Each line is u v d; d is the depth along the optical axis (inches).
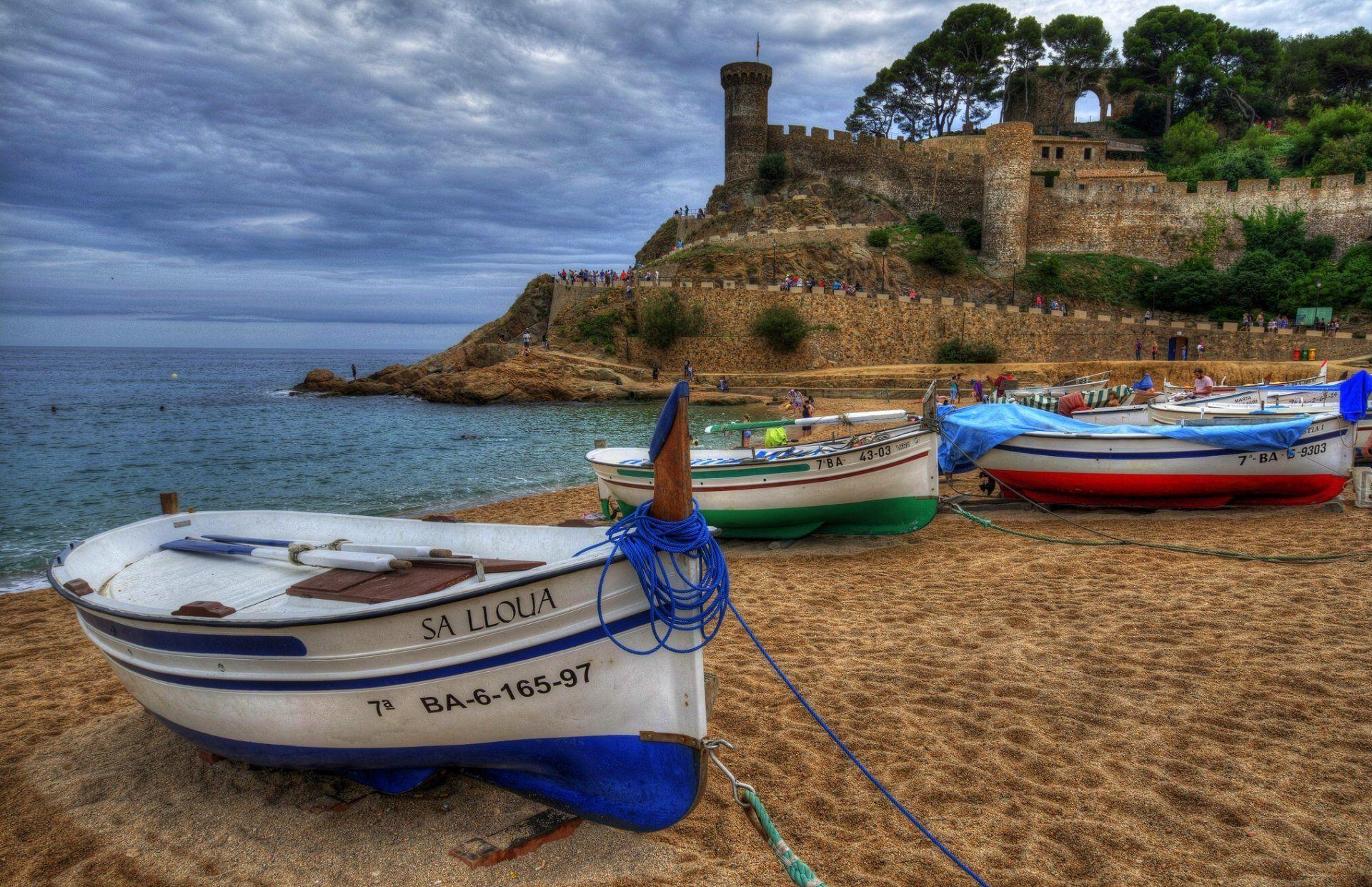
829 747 209.9
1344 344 1863.9
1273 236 2445.9
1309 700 225.6
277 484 854.5
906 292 2502.5
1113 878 153.6
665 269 2637.8
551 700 167.6
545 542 225.6
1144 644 275.1
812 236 2645.2
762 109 3221.0
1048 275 2566.4
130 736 232.7
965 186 2930.6
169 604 212.5
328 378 2464.3
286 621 165.0
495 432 1330.0
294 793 192.4
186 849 171.0
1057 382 1745.8
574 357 2064.5
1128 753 201.3
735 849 165.9
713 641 298.2
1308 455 482.3
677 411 158.1
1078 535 458.3
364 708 171.6
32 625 380.5
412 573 208.7
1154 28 3467.0
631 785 171.0
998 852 162.6
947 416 540.1
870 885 152.6
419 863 161.9
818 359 2110.0
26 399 2472.9
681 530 160.2
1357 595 316.5
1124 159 3164.4
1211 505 503.8
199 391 2906.0
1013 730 215.0
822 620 318.7
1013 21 3609.7
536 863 162.1
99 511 735.1
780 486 436.8
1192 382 1681.8
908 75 3789.4
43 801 194.9
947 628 301.6
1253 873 153.3
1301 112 3304.6
